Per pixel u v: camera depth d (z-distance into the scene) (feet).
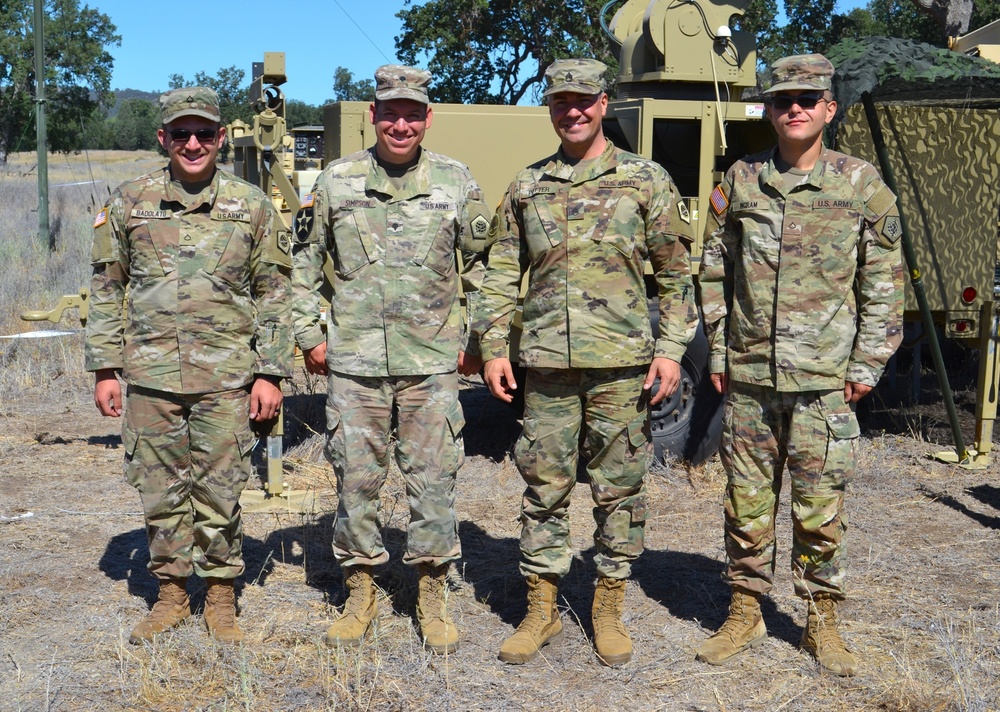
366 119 19.22
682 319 11.68
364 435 11.83
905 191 21.34
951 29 49.52
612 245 11.35
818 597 11.78
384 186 11.63
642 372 11.66
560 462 11.78
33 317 19.57
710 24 19.33
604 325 11.36
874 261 11.24
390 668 11.51
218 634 12.00
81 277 38.09
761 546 11.87
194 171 11.40
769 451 11.69
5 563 14.46
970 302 21.65
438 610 12.23
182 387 11.54
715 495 18.11
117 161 172.86
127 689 10.91
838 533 11.54
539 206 11.53
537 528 12.01
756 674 11.46
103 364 11.71
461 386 26.86
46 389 25.59
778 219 11.27
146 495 11.84
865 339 11.30
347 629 11.93
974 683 10.88
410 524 12.12
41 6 45.52
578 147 11.50
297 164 25.17
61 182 94.32
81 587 13.80
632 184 11.40
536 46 69.92
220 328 11.67
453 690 11.03
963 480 19.26
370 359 11.69
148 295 11.53
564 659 11.84
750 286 11.45
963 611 13.19
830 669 11.39
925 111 21.20
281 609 13.12
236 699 10.69
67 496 17.79
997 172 21.57
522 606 13.38
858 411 23.65
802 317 11.23
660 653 12.00
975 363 26.04
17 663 11.46
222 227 11.61
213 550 11.94
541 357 11.53
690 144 19.86
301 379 25.30
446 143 19.58
